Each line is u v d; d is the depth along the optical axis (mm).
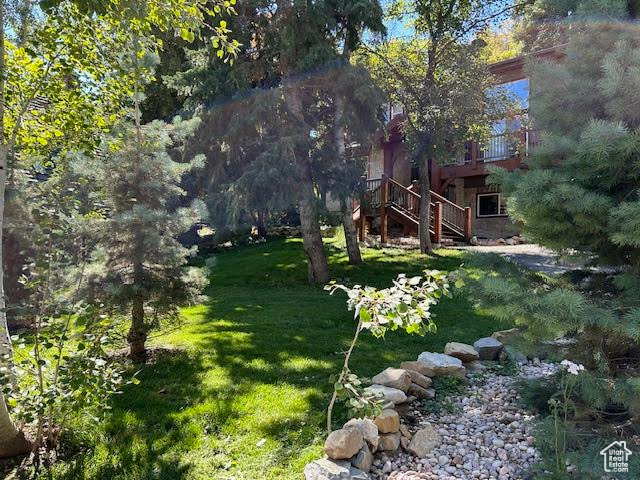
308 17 7785
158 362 4137
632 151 2193
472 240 12422
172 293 4164
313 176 8633
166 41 9102
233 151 9289
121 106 3719
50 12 2461
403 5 10578
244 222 11688
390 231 13492
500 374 3797
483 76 9625
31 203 3477
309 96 8898
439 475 2357
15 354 2752
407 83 9930
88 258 3840
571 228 2502
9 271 4531
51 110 3029
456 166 14234
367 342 4688
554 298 2205
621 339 2482
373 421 2666
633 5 2613
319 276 8547
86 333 2828
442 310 5879
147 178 4098
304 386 3523
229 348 4535
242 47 8211
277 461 2508
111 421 2996
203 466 2494
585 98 2643
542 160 2689
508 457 2500
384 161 16578
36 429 2848
